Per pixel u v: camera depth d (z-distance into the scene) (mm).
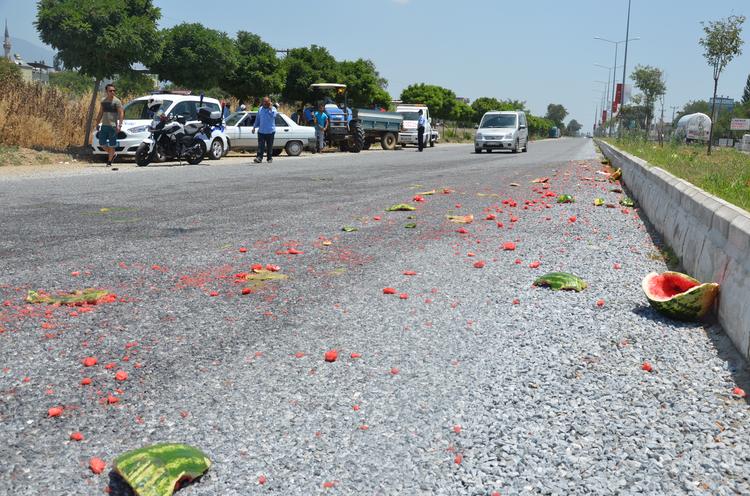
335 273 5516
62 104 22094
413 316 4379
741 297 3779
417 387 3256
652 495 2348
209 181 13266
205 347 3752
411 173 16391
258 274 5328
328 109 29125
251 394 3152
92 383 3232
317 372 3424
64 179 13219
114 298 4625
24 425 2807
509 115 31953
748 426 2861
